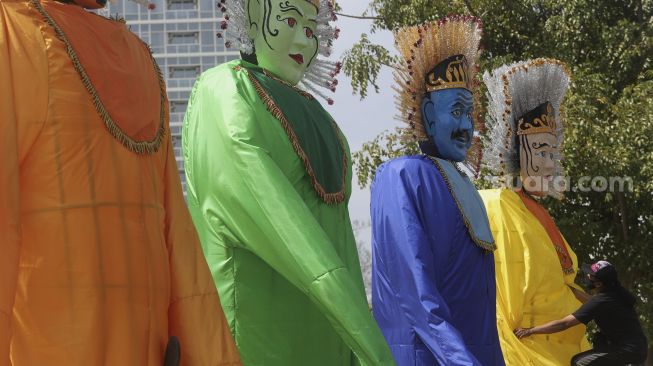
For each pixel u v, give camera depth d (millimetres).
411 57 7586
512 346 8719
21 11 4113
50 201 4055
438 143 7531
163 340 4320
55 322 4012
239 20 6539
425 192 7148
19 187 3988
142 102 4383
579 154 14773
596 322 9641
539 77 9508
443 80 7566
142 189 4285
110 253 4129
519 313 8805
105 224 4129
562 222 15508
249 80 6094
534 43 16391
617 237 15867
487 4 16547
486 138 9523
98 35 4301
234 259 5863
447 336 6727
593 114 14953
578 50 16281
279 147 5996
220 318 4520
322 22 6828
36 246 4035
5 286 3840
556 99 9633
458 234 7191
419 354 6863
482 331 7230
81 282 4051
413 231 6988
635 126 14812
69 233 4059
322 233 5523
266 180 5668
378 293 7133
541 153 9445
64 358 3992
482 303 7273
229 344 4492
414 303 6871
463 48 7688
